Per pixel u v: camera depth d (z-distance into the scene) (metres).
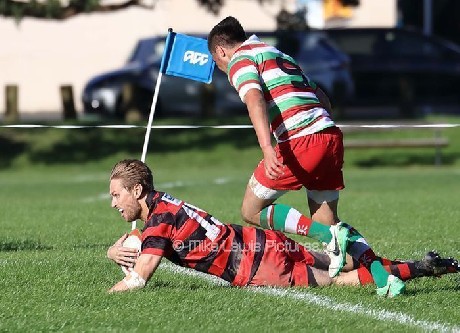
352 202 47.78
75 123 92.88
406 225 38.16
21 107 132.25
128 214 23.56
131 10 131.00
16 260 28.78
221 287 24.17
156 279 25.91
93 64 132.12
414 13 135.88
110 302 22.22
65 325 20.28
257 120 22.12
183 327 19.98
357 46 106.75
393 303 22.41
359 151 85.31
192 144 88.81
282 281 24.02
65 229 38.09
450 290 24.00
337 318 20.84
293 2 129.38
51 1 91.00
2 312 21.52
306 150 23.14
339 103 97.81
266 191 23.50
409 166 82.19
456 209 43.81
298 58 100.75
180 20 131.00
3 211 46.50
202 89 97.62
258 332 19.56
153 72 99.88
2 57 131.50
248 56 23.50
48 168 84.44
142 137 89.75
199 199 50.97
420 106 106.44
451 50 107.38
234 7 130.12
